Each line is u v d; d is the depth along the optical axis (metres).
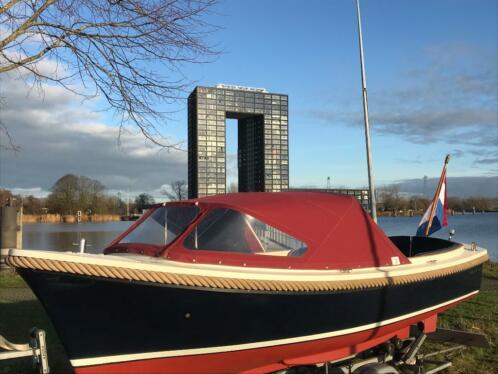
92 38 6.05
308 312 4.17
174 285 3.55
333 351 4.67
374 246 5.03
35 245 28.78
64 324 3.44
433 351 6.20
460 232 42.09
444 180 7.73
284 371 4.50
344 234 4.82
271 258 4.30
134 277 3.42
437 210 7.66
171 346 3.69
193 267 3.85
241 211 4.43
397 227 49.31
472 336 5.95
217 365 3.97
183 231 4.32
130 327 3.54
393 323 4.99
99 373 3.56
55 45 6.01
